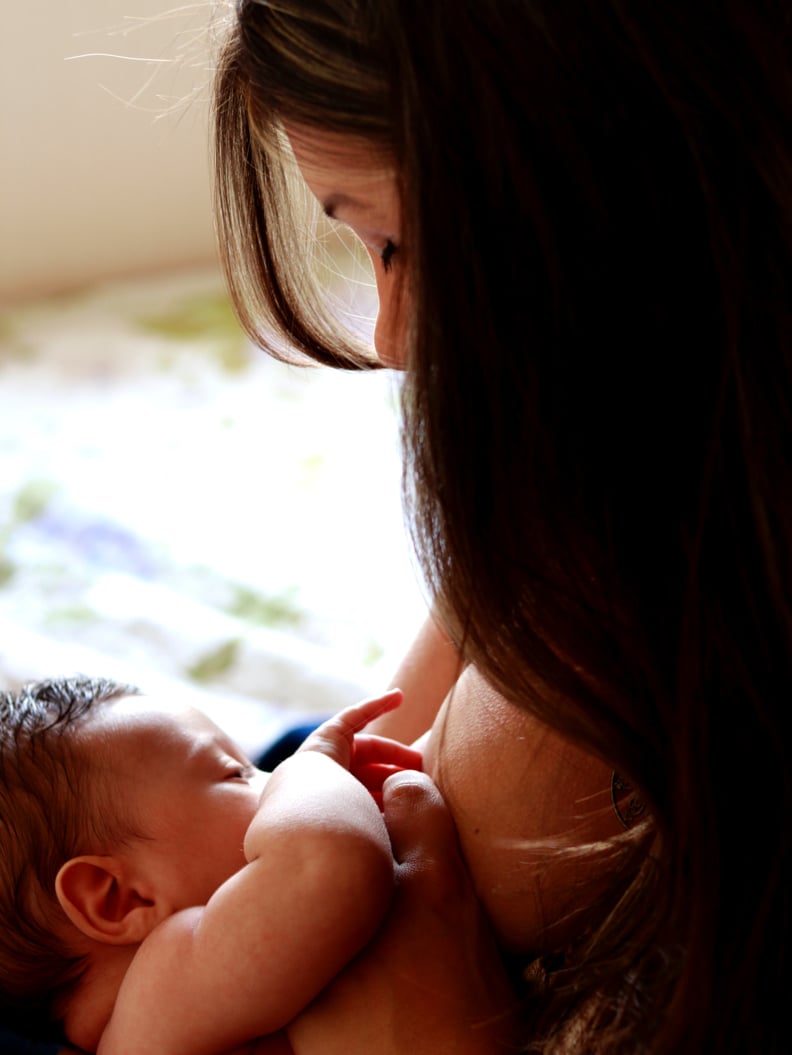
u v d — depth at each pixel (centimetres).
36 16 221
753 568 55
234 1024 72
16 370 220
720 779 57
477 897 76
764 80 49
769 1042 57
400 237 60
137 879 85
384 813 79
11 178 236
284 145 68
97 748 89
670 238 52
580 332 54
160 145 244
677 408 55
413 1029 68
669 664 58
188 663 150
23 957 84
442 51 52
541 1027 67
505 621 60
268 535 179
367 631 159
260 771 95
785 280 51
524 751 74
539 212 52
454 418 56
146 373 219
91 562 172
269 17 59
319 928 70
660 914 60
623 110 51
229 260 83
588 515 57
